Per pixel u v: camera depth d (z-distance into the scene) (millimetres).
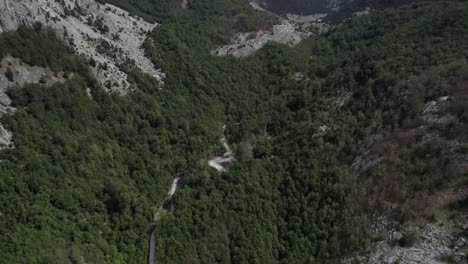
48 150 80438
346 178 90625
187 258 81750
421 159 82562
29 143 78000
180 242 83312
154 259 81188
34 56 91500
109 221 83438
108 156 91812
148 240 85750
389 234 75875
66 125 89438
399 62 118938
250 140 121312
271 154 113750
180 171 108688
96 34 123750
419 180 79562
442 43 119625
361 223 80875
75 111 93125
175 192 97188
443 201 74188
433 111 89750
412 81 103188
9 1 93562
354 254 77500
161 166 102875
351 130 103688
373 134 97188
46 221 70438
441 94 93000
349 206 85125
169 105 120562
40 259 64250
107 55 119375
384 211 79875
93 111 98750
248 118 133625
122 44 132000
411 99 97312
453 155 78750
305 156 103438
